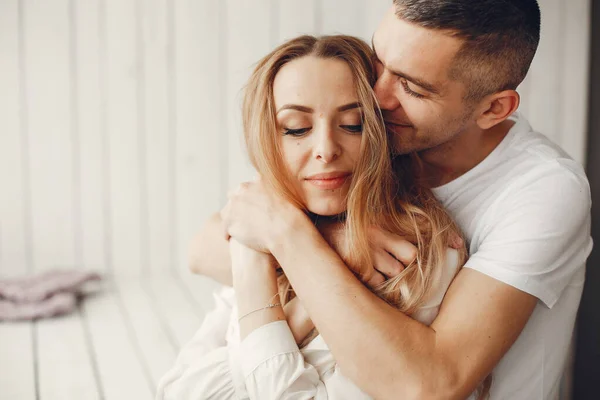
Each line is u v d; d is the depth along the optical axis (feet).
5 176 8.60
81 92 8.60
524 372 3.84
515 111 4.21
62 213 8.80
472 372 3.33
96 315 7.65
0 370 6.20
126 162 8.83
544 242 3.51
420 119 3.75
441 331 3.40
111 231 8.94
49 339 6.95
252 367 3.56
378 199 3.69
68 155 8.70
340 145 3.62
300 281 3.53
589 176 6.93
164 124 8.82
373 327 3.32
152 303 8.07
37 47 8.44
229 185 9.01
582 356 6.63
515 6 3.67
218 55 8.75
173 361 6.43
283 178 3.75
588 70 7.69
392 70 3.67
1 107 8.47
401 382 3.28
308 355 3.66
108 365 6.33
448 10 3.51
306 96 3.55
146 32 8.61
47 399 5.66
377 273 3.68
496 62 3.67
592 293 6.54
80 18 8.46
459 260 3.73
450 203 4.07
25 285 8.03
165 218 9.01
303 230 3.65
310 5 8.69
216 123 8.88
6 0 8.29
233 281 3.80
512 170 3.89
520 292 3.46
